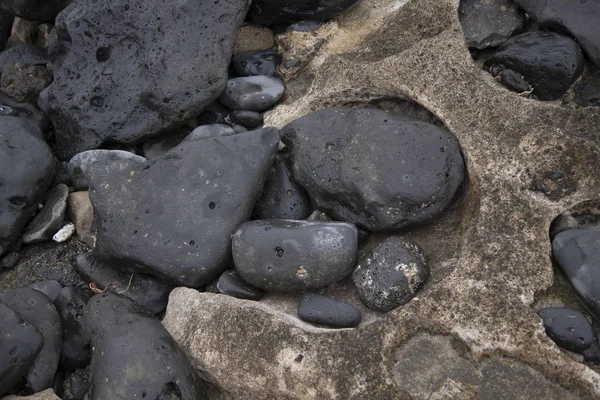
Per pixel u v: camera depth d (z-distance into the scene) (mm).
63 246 2605
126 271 2520
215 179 2488
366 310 2398
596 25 2471
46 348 2424
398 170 2424
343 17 2742
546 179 2377
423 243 2451
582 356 2236
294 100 2695
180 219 2467
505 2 2596
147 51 2609
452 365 2240
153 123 2625
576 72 2457
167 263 2457
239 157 2500
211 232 2461
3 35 2924
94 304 2408
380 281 2365
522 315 2252
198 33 2607
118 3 2619
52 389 2383
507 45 2545
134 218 2475
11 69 2785
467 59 2502
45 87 2783
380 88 2568
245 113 2666
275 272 2398
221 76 2611
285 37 2727
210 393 2396
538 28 2566
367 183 2434
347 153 2473
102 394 2291
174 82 2592
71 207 2615
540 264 2305
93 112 2635
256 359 2332
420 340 2270
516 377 2219
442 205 2426
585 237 2312
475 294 2281
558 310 2260
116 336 2340
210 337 2385
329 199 2502
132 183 2496
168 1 2613
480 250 2322
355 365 2270
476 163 2406
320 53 2697
